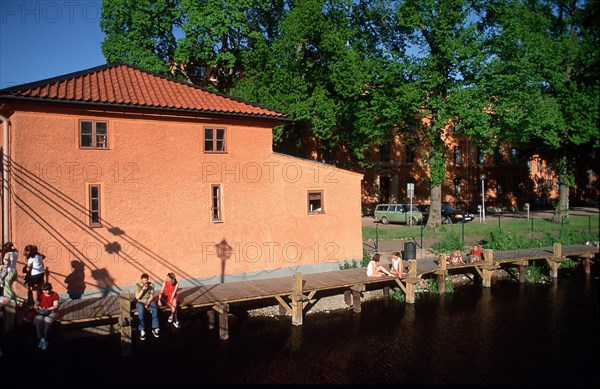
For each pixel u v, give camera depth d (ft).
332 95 86.48
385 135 99.76
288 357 37.58
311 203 59.67
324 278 53.11
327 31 80.94
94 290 45.21
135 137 47.50
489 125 82.89
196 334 43.04
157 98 48.91
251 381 32.86
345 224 60.34
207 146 52.08
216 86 100.89
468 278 66.03
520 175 129.90
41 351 37.22
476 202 146.30
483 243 77.97
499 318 43.60
